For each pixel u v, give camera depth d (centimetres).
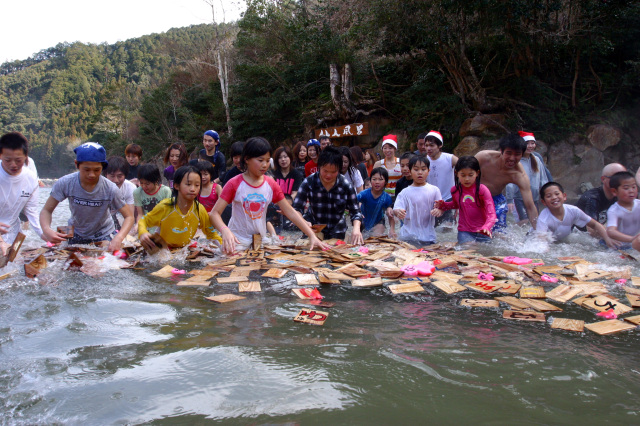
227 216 564
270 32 1831
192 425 124
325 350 177
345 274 315
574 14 1081
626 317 229
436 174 574
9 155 416
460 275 314
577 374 159
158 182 528
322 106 1580
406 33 1159
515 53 1170
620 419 129
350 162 518
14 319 217
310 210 468
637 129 1138
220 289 281
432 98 1289
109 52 12744
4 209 425
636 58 1162
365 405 135
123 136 3916
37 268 323
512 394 143
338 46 1396
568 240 455
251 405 135
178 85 2875
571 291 273
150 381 150
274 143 1873
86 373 157
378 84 1416
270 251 400
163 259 375
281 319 219
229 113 2098
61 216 914
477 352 178
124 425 125
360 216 450
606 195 485
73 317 221
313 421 126
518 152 452
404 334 198
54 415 131
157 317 221
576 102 1173
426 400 138
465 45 1152
